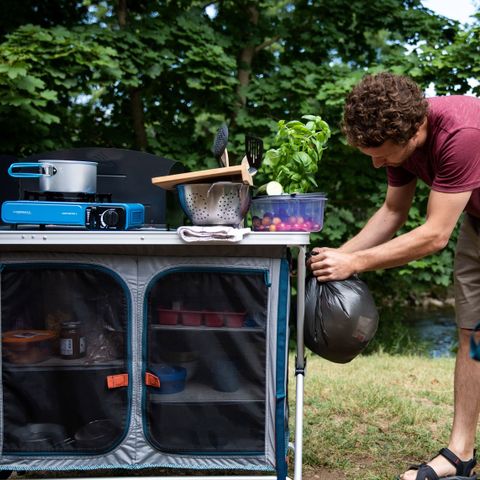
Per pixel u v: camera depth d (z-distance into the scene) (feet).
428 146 6.01
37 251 5.94
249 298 5.91
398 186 7.01
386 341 19.31
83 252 5.93
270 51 21.61
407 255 5.94
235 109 18.49
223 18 19.67
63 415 6.01
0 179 7.72
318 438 7.90
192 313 5.94
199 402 5.95
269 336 5.92
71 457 6.01
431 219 5.89
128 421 6.00
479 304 6.47
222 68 17.57
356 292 6.02
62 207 5.75
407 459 7.37
